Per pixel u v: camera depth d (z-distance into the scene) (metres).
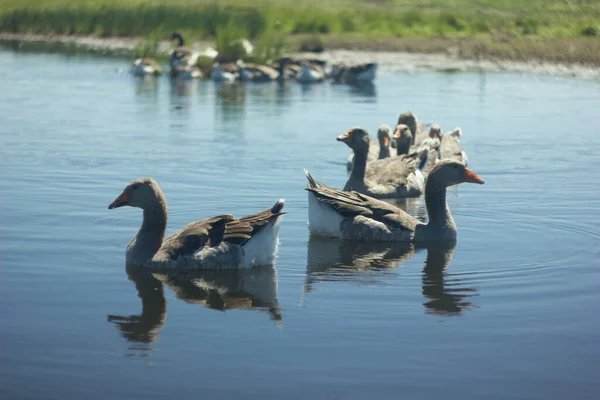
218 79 40.91
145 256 13.68
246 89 37.75
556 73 41.19
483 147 24.61
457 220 16.91
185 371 9.80
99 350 10.34
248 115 29.61
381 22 54.69
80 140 24.30
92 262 13.79
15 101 31.52
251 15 55.72
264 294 12.42
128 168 20.86
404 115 24.62
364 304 12.02
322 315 11.56
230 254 13.56
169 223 15.98
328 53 47.97
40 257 13.95
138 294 12.33
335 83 40.16
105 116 28.73
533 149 24.31
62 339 10.67
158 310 11.70
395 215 15.68
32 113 28.92
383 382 9.56
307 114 29.88
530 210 17.66
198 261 13.47
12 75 39.09
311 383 9.53
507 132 26.80
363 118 29.02
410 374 9.77
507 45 47.19
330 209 15.71
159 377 9.66
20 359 10.09
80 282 12.81
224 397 9.19
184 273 13.37
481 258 14.35
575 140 25.56
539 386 9.53
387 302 12.10
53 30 56.53
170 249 13.59
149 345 10.51
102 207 17.19
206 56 44.50
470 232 16.05
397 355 10.27
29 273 13.16
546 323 11.34
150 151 22.98
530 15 55.31
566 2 58.88
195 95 35.09
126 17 55.81
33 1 62.47
